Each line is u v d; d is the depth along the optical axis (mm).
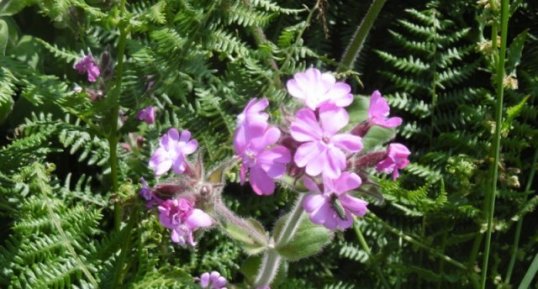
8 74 452
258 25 488
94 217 457
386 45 631
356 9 619
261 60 526
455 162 544
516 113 524
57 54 509
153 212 447
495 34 532
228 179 510
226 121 503
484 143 557
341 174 407
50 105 537
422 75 592
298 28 563
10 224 508
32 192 474
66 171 556
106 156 507
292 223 458
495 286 561
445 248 566
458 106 573
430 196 564
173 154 430
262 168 405
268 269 462
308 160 402
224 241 513
